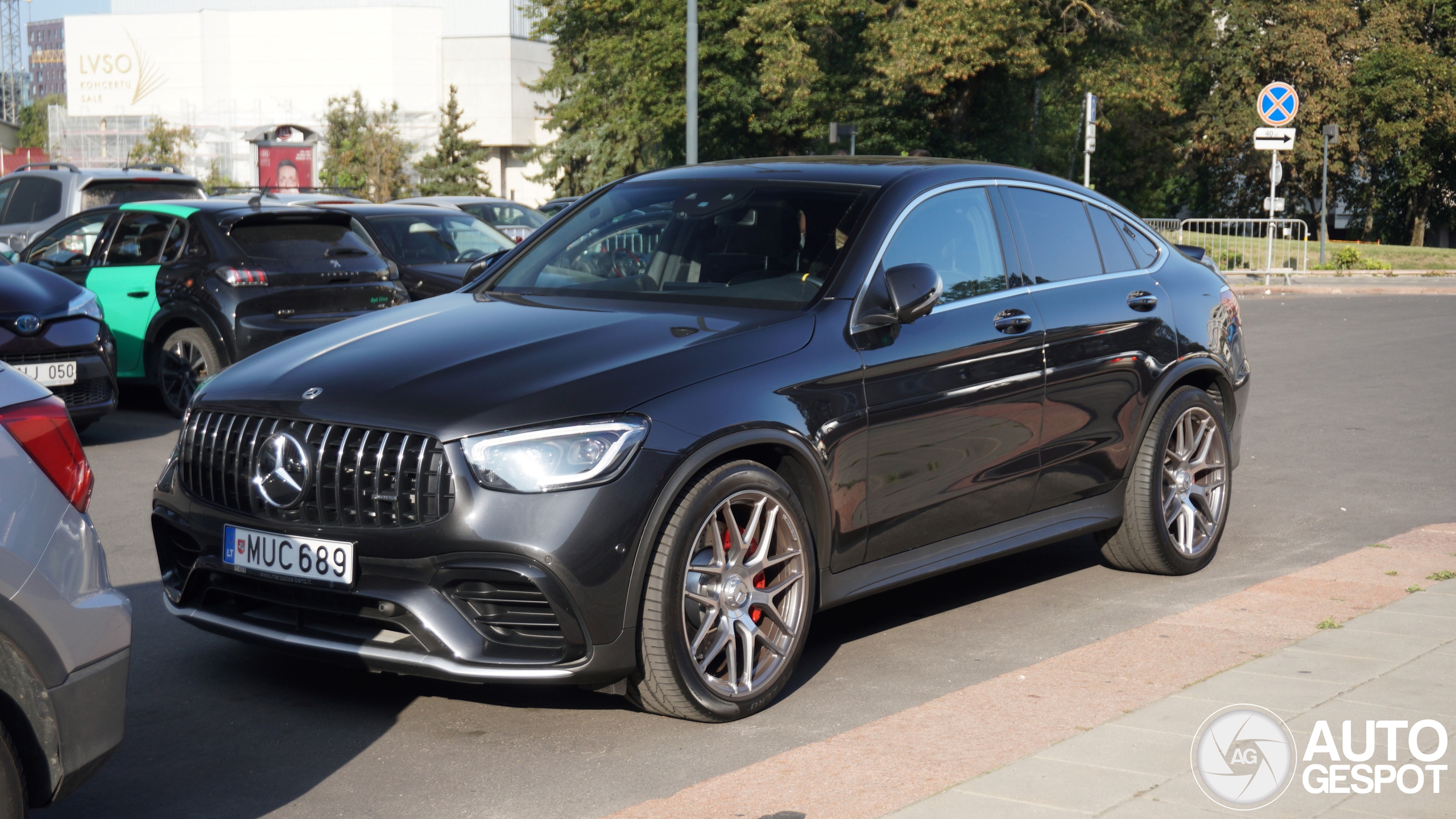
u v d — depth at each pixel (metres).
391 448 3.86
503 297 4.95
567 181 66.31
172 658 4.80
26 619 2.75
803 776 3.63
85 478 2.94
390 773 3.79
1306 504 7.54
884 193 4.96
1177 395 5.92
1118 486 5.72
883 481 4.59
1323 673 4.43
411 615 3.81
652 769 3.80
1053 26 34.97
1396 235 62.53
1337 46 51.28
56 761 2.84
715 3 36.06
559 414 3.83
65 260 11.35
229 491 4.12
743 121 38.06
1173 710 4.08
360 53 100.44
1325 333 17.19
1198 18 50.69
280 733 4.09
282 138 45.41
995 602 5.63
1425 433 9.87
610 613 3.82
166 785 3.71
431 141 98.69
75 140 107.00
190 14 103.88
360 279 10.74
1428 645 4.74
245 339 10.12
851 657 4.87
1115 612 5.45
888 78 33.88
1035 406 5.18
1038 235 5.50
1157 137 52.78
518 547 3.73
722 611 4.11
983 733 3.96
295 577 3.96
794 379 4.30
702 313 4.54
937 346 4.78
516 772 3.79
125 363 10.76
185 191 16.98
